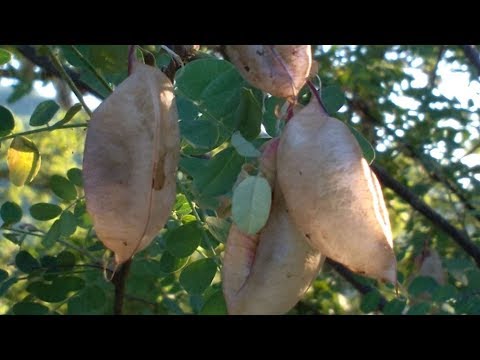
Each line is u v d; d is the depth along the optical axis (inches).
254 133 10.3
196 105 11.1
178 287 18.4
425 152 27.0
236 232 8.4
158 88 7.8
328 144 7.7
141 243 7.7
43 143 22.5
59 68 10.1
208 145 11.2
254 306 8.2
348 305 27.9
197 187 10.8
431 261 19.9
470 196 26.6
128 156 7.6
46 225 18.9
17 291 17.6
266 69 7.8
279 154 7.9
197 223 12.4
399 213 28.4
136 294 18.1
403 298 15.6
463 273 18.5
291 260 8.2
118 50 8.5
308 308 27.7
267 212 7.9
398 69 28.4
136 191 7.6
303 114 7.9
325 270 27.1
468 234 26.5
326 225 7.6
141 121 7.7
